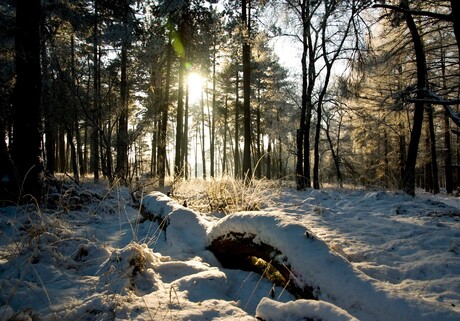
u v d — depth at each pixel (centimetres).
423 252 300
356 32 845
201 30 1502
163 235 375
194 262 280
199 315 186
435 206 582
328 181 2647
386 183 1027
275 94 1844
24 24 550
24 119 528
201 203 585
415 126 982
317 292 200
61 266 260
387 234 370
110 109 1020
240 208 517
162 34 1488
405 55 1055
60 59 1099
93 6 1185
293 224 245
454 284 229
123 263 237
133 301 199
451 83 1145
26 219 373
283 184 1072
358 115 1356
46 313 181
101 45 1455
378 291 179
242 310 196
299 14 1126
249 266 291
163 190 814
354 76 1059
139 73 1264
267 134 2733
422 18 952
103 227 431
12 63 789
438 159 2647
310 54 1198
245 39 1227
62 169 2516
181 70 1605
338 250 299
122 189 827
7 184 496
